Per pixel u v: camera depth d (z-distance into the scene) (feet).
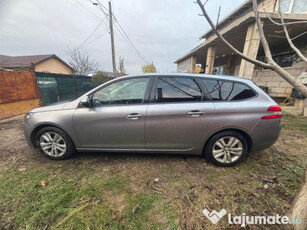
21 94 20.02
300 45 21.21
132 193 6.28
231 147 7.77
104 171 7.63
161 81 7.83
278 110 7.38
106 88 7.94
